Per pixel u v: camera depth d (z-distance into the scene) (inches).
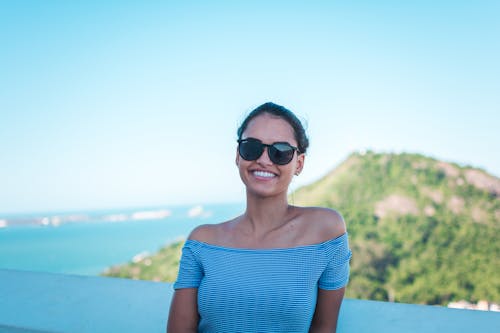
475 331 75.2
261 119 71.2
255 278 66.3
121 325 85.4
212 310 67.6
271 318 65.4
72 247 3363.7
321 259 67.4
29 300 99.1
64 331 84.1
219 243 71.7
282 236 69.5
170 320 72.5
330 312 69.8
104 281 110.7
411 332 75.5
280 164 68.9
